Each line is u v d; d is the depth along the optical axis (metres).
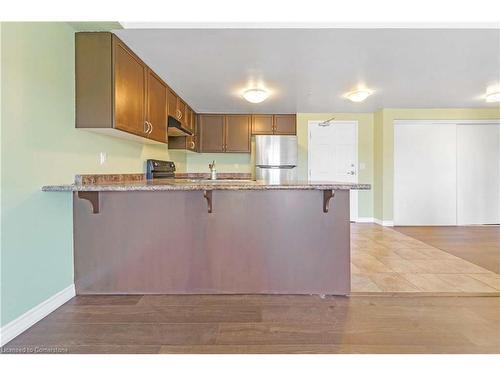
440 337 2.01
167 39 2.67
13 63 1.96
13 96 1.96
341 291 2.66
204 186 2.39
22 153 2.04
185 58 3.10
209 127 5.89
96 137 2.89
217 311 2.37
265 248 2.68
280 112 5.93
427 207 5.99
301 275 2.69
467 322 2.20
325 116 6.19
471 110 5.81
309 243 2.67
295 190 2.58
